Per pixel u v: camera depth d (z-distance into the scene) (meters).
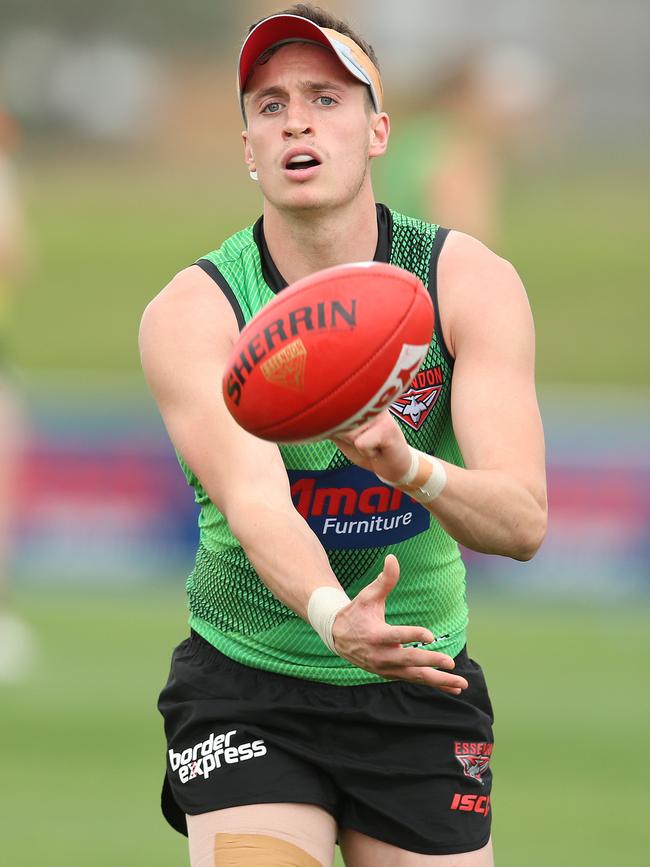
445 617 13.23
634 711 25.97
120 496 36.59
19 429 31.78
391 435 10.74
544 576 35.88
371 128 12.79
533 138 87.62
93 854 18.80
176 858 18.75
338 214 12.52
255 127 12.49
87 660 28.83
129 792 21.38
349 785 12.67
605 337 59.53
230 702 12.85
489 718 13.29
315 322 10.72
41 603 34.66
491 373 12.23
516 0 94.38
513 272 12.85
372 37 93.56
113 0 101.50
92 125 98.81
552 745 23.86
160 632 31.58
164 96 100.12
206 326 12.59
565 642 31.56
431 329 11.17
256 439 12.11
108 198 82.50
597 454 35.84
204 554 13.30
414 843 12.73
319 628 11.21
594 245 71.31
